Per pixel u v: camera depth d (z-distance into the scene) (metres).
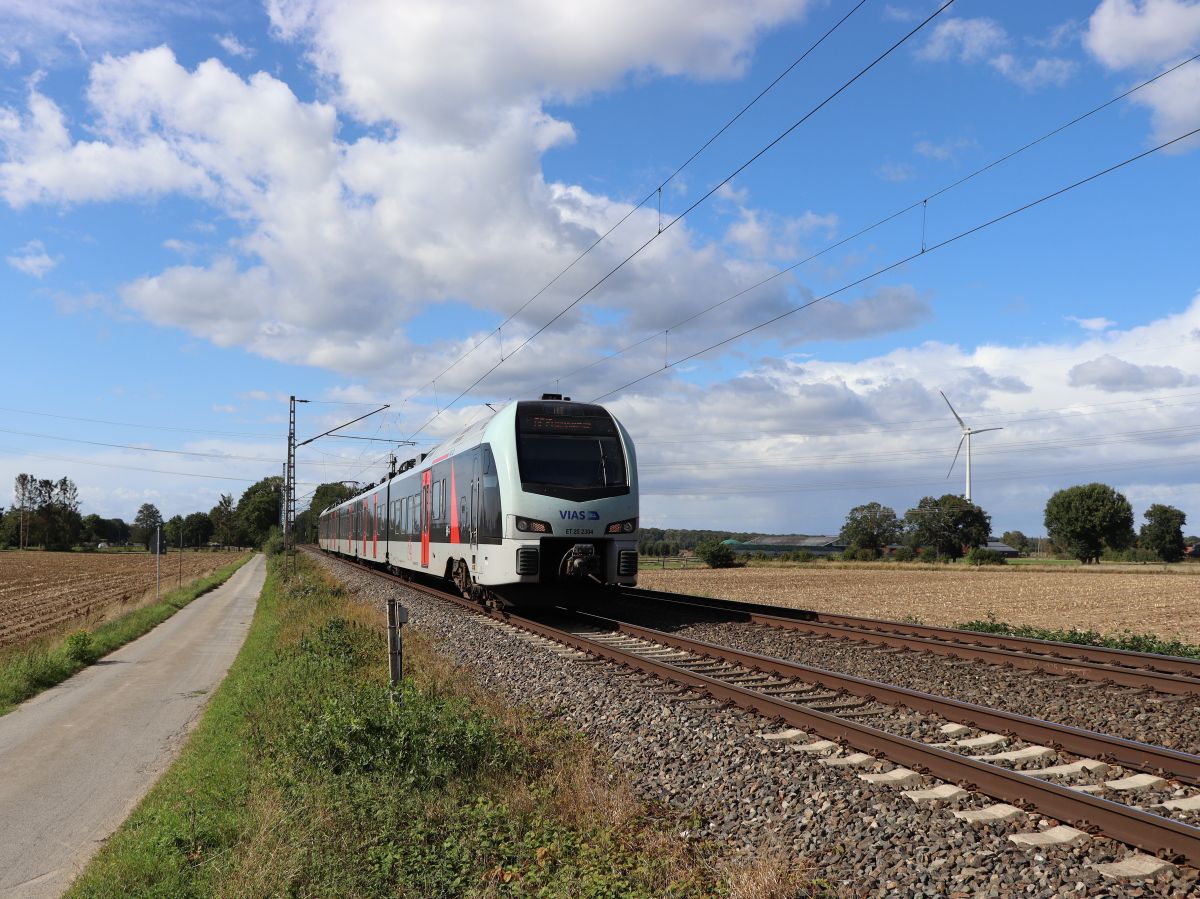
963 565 70.31
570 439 18.33
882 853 5.82
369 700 9.34
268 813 6.77
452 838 6.41
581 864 5.93
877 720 9.56
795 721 9.20
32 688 15.01
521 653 14.29
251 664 16.36
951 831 6.05
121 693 14.70
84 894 6.10
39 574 68.94
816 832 6.26
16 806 8.50
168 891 5.93
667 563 74.44
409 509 28.84
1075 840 5.82
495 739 8.39
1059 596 31.44
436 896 5.66
